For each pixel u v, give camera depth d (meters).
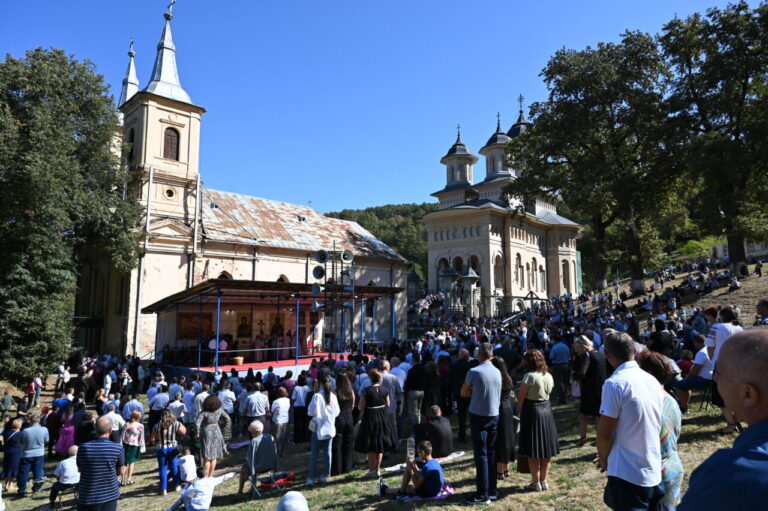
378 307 43.00
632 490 4.09
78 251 31.55
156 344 30.53
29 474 14.20
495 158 73.50
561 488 7.28
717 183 31.22
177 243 32.22
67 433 13.82
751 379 2.00
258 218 39.53
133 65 51.59
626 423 4.19
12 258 24.45
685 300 32.31
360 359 18.73
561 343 14.41
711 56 32.78
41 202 23.80
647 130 34.28
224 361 28.48
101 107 28.72
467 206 61.94
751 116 32.31
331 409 9.63
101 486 7.25
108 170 29.70
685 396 9.99
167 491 11.02
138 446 11.93
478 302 54.22
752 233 31.12
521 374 18.39
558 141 38.69
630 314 28.70
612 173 36.16
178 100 34.12
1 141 21.69
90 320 32.97
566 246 73.25
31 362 24.34
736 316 8.07
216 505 9.13
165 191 33.28
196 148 35.12
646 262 64.81
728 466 1.83
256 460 9.48
